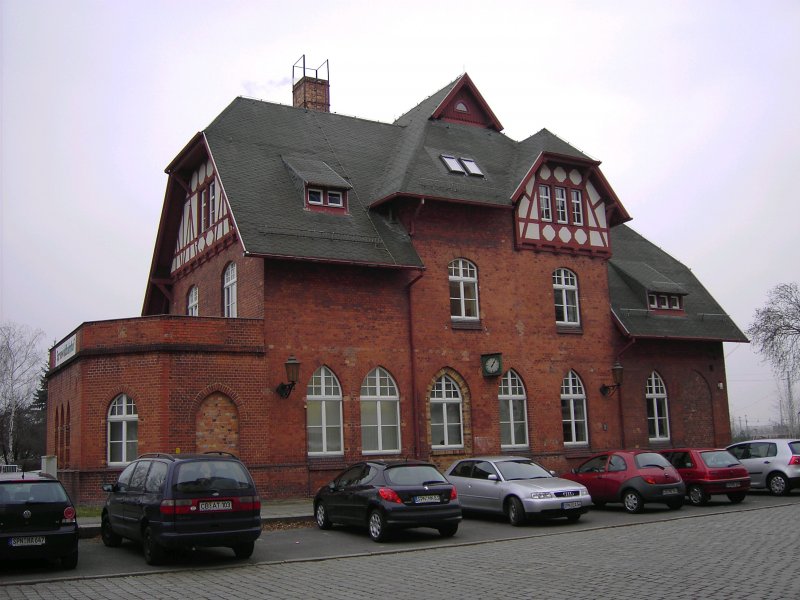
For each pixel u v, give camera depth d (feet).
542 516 53.88
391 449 75.97
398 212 80.89
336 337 73.92
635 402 93.45
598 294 92.53
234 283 77.46
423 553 43.32
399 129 96.27
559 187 91.86
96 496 65.31
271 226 71.67
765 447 74.23
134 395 65.62
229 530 40.09
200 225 85.25
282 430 69.67
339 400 73.67
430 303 80.02
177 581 35.81
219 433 66.85
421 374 78.23
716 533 46.60
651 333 93.40
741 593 29.30
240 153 79.30
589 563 37.32
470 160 88.74
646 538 45.62
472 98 97.14
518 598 29.99
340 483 53.16
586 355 90.12
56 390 79.66
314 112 91.71
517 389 85.20
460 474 60.75
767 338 144.05
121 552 44.73
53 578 36.58
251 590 33.22
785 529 47.21
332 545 47.03
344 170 84.79
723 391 102.06
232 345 68.18
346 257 72.54
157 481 41.01
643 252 110.01
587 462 66.33
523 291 86.79
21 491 38.27
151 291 96.78
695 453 67.10
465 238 83.51
